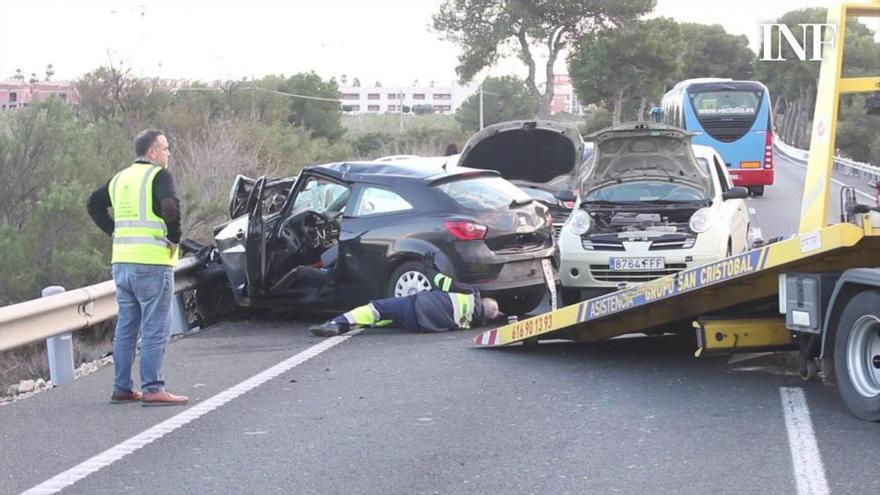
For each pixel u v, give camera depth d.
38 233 13.29
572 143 14.67
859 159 14.70
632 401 7.62
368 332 10.88
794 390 7.79
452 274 10.83
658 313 8.67
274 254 11.68
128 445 6.79
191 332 11.55
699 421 6.99
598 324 9.04
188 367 9.34
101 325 11.57
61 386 8.84
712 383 8.15
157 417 7.52
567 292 12.19
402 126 72.62
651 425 6.94
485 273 10.88
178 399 7.89
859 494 5.42
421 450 6.48
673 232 11.68
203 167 21.97
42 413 7.79
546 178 15.28
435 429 6.97
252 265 11.38
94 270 12.96
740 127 29.75
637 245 11.62
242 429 7.10
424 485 5.81
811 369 7.68
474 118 80.38
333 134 57.22
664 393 7.85
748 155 29.73
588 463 6.14
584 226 11.96
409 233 11.01
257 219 11.38
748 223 13.38
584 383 8.27
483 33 56.62
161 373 8.44
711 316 8.35
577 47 58.53
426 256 10.88
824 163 6.89
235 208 12.70
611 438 6.66
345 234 11.35
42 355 10.59
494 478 5.91
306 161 28.16
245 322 11.95
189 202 16.55
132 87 27.33
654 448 6.41
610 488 5.68
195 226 16.56
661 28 59.84
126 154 17.52
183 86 34.69
